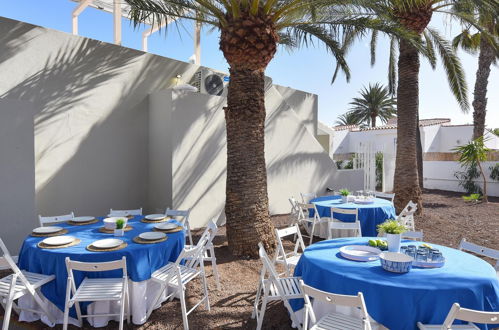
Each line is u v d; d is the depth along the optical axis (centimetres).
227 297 440
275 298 346
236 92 602
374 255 354
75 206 727
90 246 378
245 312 399
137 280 363
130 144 808
